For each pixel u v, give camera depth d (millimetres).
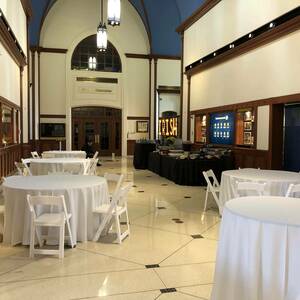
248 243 2357
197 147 11773
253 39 8203
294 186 4133
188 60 12688
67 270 3381
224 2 9867
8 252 3811
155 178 9945
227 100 9828
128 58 17688
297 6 6832
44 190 3900
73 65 17172
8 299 2809
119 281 3160
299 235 2223
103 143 17891
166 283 3133
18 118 11305
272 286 2252
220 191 5652
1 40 7828
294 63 6969
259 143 8281
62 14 16797
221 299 2492
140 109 17969
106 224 4398
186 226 4980
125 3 17359
